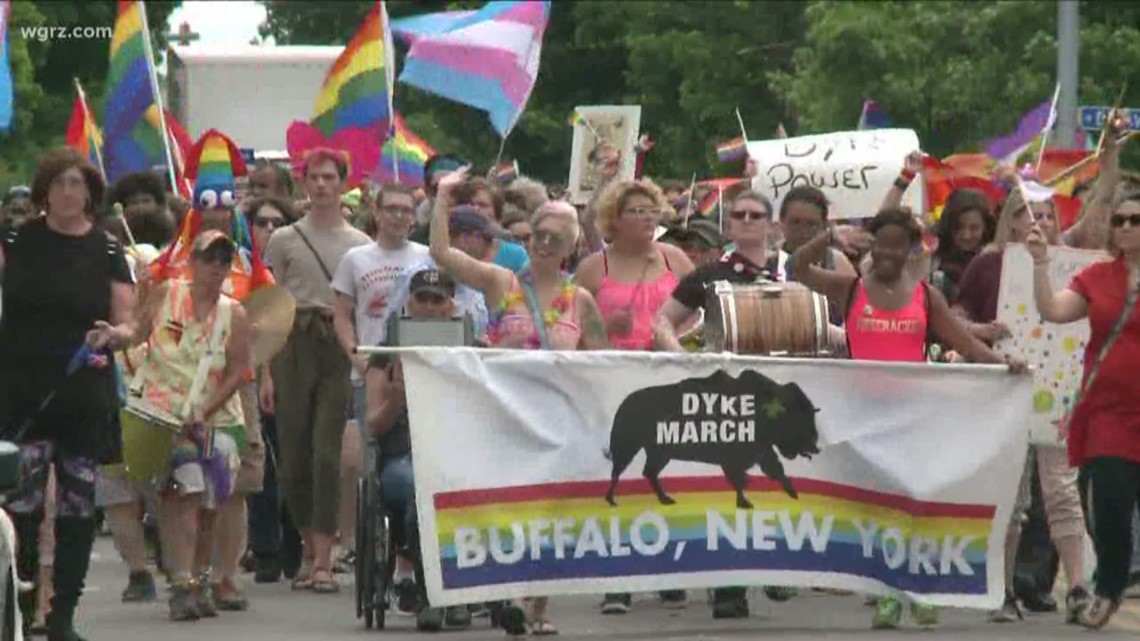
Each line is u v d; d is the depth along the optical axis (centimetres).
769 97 11312
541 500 2698
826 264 3134
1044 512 3028
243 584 3503
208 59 7588
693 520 2747
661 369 2734
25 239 2628
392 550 2898
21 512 2612
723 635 2775
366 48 4541
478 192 3462
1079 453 2770
